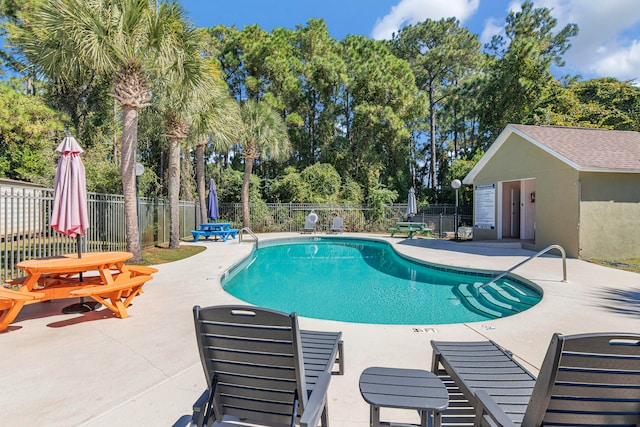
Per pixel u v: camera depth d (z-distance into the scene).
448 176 20.95
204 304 5.09
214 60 15.61
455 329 4.06
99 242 8.70
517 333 3.92
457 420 2.05
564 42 24.11
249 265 10.54
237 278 8.68
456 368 2.22
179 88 9.02
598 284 6.36
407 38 26.44
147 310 4.79
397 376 1.92
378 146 23.81
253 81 21.59
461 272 8.33
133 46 7.75
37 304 5.08
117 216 9.43
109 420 2.29
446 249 11.62
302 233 17.97
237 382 1.86
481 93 21.31
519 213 14.74
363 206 19.84
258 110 17.17
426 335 3.87
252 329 1.75
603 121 21.52
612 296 5.51
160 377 2.88
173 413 2.37
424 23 25.61
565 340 1.40
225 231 14.26
